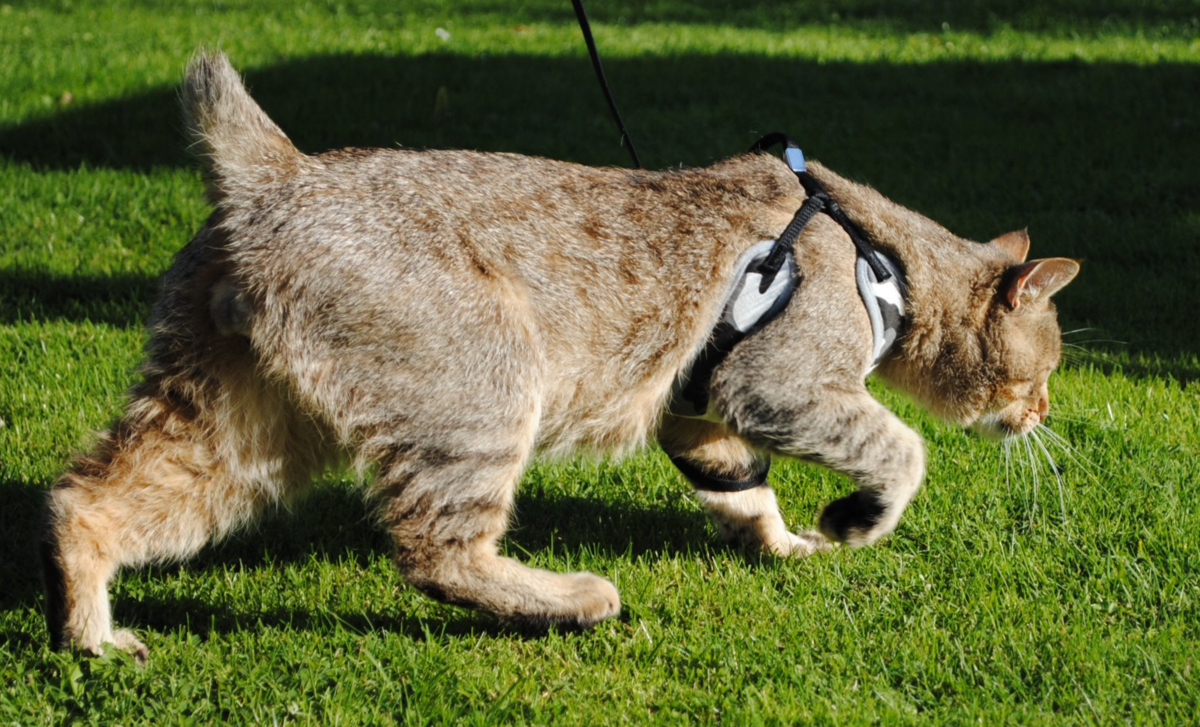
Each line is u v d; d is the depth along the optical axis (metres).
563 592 3.88
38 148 8.92
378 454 3.67
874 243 4.12
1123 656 3.74
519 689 3.61
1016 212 8.41
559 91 11.25
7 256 7.05
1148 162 9.53
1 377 5.58
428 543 3.71
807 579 4.32
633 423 4.04
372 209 3.61
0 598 4.05
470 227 3.69
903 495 4.03
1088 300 7.04
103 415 5.23
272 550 4.52
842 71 12.62
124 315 6.43
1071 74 12.55
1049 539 4.58
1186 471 5.00
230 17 14.94
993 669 3.75
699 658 3.81
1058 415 5.49
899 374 4.48
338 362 3.57
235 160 3.65
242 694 3.52
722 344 3.93
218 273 3.61
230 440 3.70
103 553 3.60
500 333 3.63
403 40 13.59
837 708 3.52
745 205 4.02
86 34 12.84
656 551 4.62
